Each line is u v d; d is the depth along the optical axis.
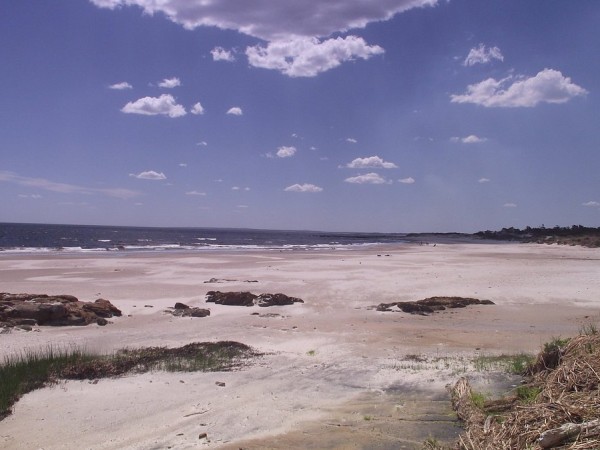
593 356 7.28
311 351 11.95
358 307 18.31
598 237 74.31
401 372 10.02
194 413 7.94
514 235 120.75
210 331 14.29
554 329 14.39
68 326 14.83
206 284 24.06
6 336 13.33
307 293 21.50
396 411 7.92
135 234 120.06
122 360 10.52
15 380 8.95
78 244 67.19
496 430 6.06
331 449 6.61
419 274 28.91
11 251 46.75
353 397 8.66
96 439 7.01
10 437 7.06
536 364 9.05
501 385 8.81
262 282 24.91
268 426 7.44
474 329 14.52
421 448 6.50
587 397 6.11
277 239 113.12
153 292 21.38
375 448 6.58
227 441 6.92
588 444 4.89
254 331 14.30
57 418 7.69
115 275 27.16
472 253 52.09
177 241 87.06
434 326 14.97
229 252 51.16
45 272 27.89
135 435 7.14
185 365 10.52
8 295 16.89
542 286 23.11
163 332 14.15
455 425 7.25
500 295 20.62
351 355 11.60
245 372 10.12
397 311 17.34
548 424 5.55
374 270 31.36
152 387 9.12
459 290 22.11
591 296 20.14
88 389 8.96
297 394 8.84
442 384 9.19
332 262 37.75
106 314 16.20
